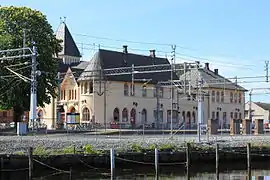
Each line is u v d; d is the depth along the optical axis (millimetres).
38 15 67062
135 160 38062
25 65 61594
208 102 104812
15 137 46062
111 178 32406
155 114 94500
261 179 36562
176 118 96375
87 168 36094
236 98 112750
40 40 65562
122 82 89250
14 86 62031
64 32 105312
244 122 67062
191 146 41938
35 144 38969
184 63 64062
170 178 35844
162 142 43281
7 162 33562
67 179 34000
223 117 108750
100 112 85125
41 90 64250
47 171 34625
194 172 39906
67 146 38625
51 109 91688
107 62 88500
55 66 67438
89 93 85625
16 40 62875
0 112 90688
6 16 65812
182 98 91625
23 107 63406
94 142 41219
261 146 46125
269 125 88188
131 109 90375
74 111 88125
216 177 36312
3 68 61781
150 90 94125
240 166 44156
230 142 47312
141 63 95000
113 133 61844
